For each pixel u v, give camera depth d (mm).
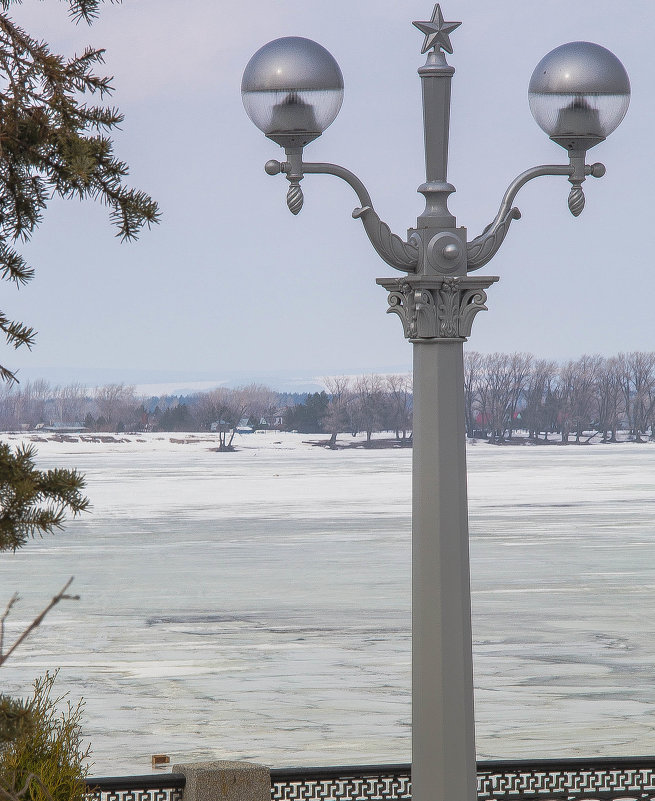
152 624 116125
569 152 21484
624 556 174000
